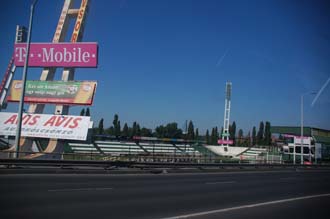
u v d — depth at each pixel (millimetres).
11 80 39594
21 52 36875
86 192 13977
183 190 16703
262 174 31797
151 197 13820
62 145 34438
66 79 35438
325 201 15250
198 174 27891
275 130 70500
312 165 48750
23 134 34156
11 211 9664
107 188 15633
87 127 33531
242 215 11000
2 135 34781
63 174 20938
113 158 39844
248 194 16625
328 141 71625
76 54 35375
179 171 29203
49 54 35906
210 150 78625
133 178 21125
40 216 9227
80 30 35969
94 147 52938
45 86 35562
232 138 124125
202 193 16031
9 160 21359
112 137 58500
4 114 35500
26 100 35750
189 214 10609
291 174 33500
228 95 83438
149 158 41812
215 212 11219
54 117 34469
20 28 39719
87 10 36562
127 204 11867
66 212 9891
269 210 12250
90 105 34375
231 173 31203
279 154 61000
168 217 9977
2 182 15539
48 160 22781
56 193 13203
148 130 115062
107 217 9578
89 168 24516
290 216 11234
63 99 34906
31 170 20703
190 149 74375
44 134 33938
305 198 16016
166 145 68438
